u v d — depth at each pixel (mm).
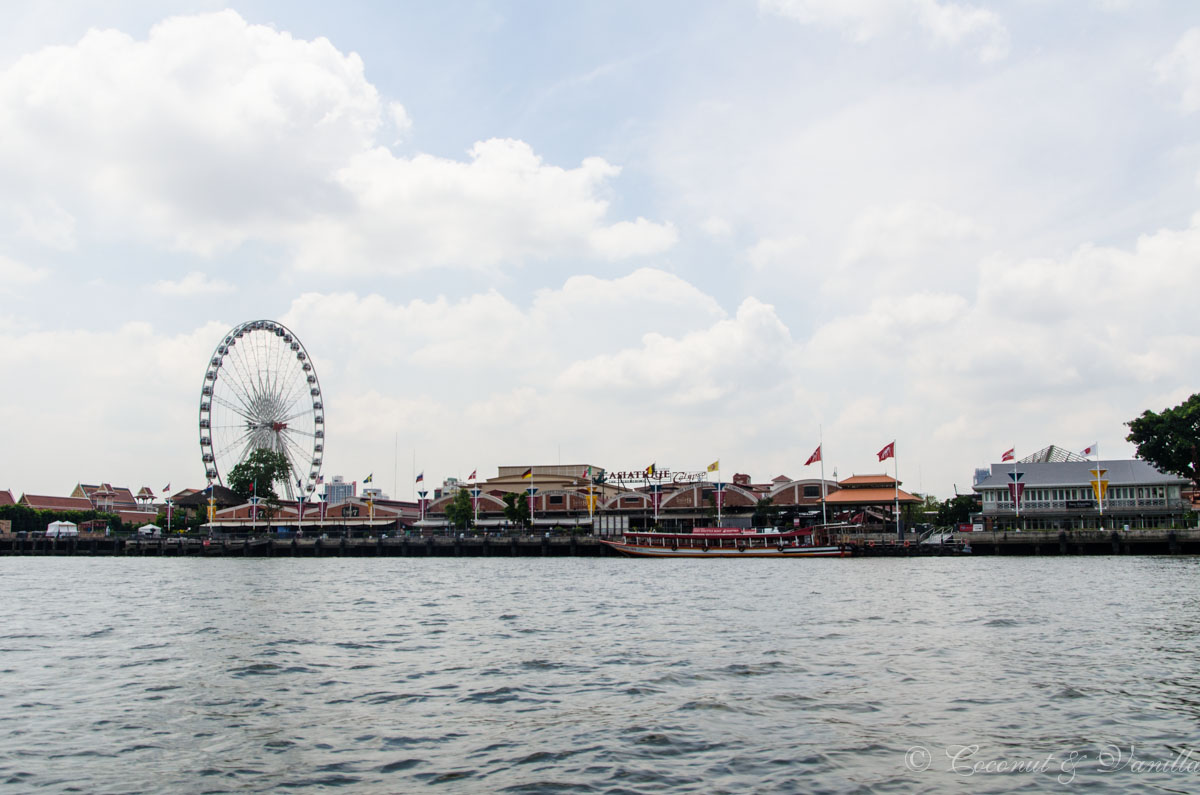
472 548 164000
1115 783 22797
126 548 183500
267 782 23297
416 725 28828
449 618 58000
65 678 36969
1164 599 64125
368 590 82938
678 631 50125
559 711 30484
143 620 57719
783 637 47062
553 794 22219
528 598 72875
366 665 39688
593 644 45531
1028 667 37469
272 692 33938
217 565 141000
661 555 150000
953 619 53938
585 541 160250
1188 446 133250
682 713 29906
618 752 25547
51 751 26078
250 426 184500
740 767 24141
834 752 25406
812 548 143500
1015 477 142500
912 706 30672
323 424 193875
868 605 63125
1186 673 35969
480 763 24719
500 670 38219
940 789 22391
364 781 23328
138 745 26703
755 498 180125
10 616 60562
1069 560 121875
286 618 58438
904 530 159125
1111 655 40281
